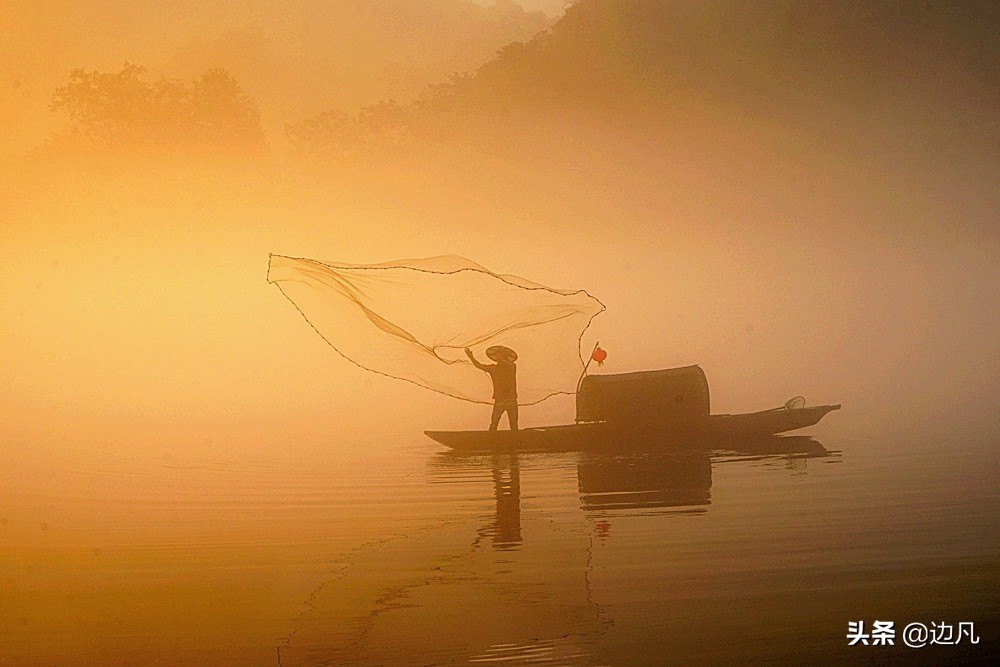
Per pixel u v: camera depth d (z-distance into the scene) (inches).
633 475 316.8
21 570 223.5
